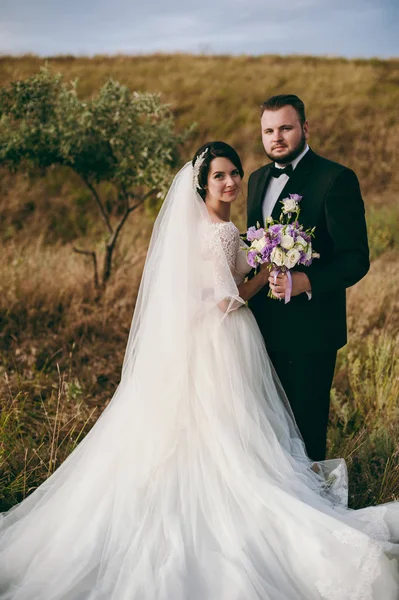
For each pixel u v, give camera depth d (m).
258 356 3.14
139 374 3.11
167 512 2.83
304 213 3.20
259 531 2.75
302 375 3.36
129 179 6.53
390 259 8.02
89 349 5.66
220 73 17.64
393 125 14.65
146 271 3.21
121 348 5.73
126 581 2.59
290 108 3.14
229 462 2.91
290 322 3.30
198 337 3.04
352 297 6.34
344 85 16.75
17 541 2.97
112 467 3.05
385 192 11.98
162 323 3.06
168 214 3.12
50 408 4.60
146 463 2.98
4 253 7.79
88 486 3.04
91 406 4.73
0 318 6.11
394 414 4.23
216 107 15.39
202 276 3.03
